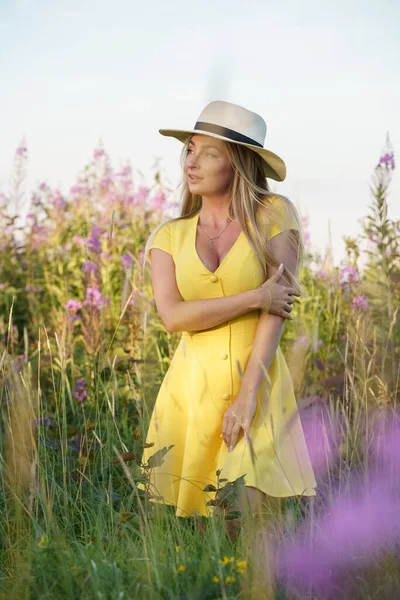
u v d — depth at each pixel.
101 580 2.90
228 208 3.87
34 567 3.04
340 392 4.96
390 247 5.66
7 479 3.88
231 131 3.78
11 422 3.98
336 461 4.18
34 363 5.72
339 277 6.68
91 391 5.36
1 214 9.31
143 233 8.66
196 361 3.81
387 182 5.69
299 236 3.91
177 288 3.86
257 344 3.71
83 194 10.01
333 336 6.37
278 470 3.67
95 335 5.96
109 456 4.25
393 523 3.37
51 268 8.99
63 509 3.78
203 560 3.05
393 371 4.87
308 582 3.03
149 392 4.73
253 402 3.66
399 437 4.12
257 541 3.05
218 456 3.79
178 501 3.77
